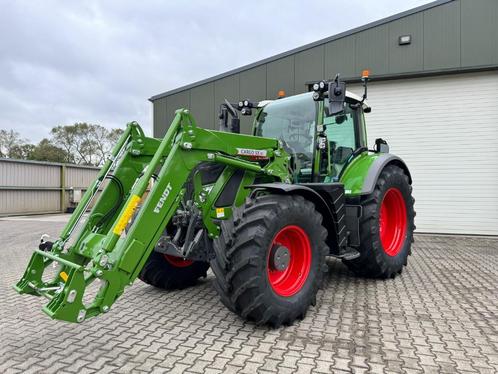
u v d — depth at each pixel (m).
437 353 2.90
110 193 3.70
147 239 3.07
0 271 5.93
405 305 4.04
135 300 4.29
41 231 11.05
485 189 9.24
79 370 2.65
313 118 4.64
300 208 3.59
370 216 4.82
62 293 2.74
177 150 3.28
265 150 4.04
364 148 5.49
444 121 9.49
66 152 38.25
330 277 5.25
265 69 10.55
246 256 3.22
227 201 3.84
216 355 2.87
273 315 3.31
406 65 9.38
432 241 8.55
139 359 2.82
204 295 4.48
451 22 9.02
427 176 9.69
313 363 2.74
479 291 4.57
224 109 5.49
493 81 9.07
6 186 16.62
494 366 2.70
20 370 2.66
